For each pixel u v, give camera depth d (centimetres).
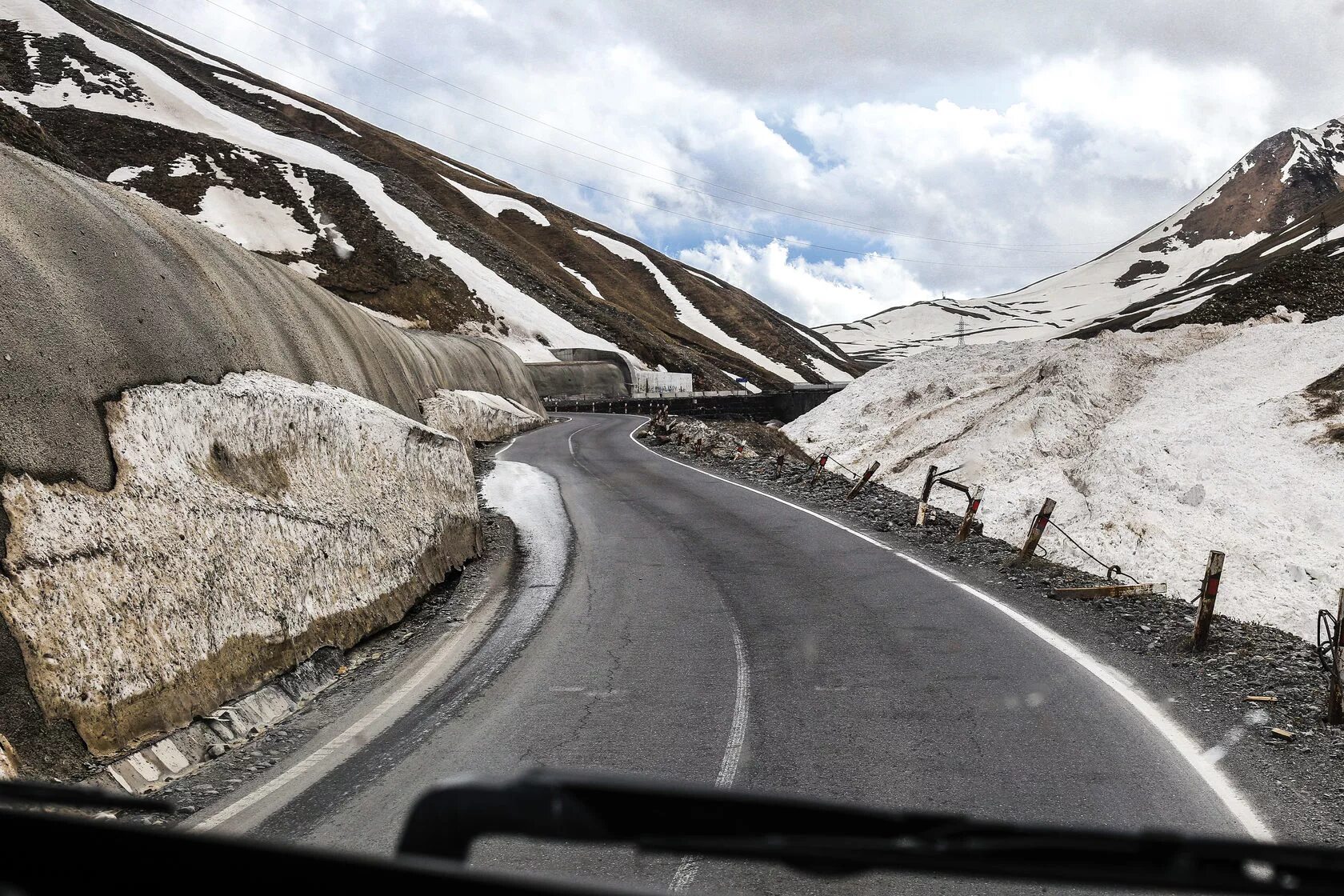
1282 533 1472
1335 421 1820
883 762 529
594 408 7250
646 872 403
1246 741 558
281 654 723
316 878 69
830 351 19112
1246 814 450
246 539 755
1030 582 1067
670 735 582
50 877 78
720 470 2433
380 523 999
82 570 580
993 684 680
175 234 1112
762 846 91
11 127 1684
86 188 977
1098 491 1800
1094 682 684
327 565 851
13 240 728
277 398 941
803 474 2231
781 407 9131
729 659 762
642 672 731
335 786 511
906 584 1060
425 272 8556
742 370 13138
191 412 805
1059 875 87
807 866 89
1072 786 487
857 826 93
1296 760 525
